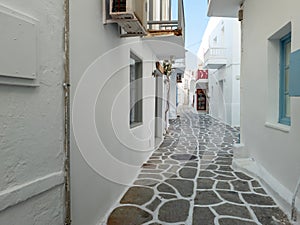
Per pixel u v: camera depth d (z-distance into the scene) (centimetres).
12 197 133
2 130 128
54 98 169
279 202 315
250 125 488
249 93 492
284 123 367
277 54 392
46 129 161
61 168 177
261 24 421
